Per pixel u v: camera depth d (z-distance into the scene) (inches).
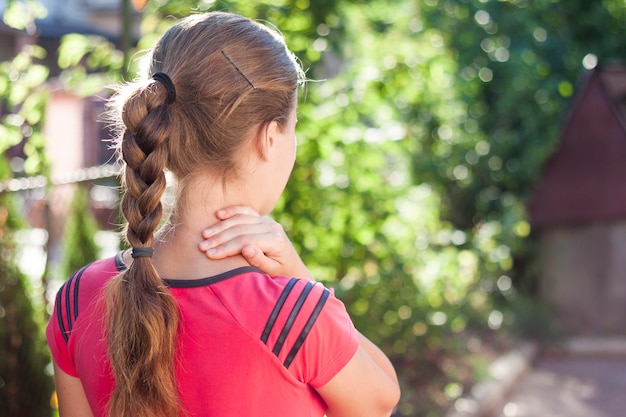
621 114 246.5
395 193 169.8
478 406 179.3
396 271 164.4
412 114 217.8
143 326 46.0
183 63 49.0
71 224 184.5
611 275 248.2
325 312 47.6
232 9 143.3
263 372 46.6
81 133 319.0
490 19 253.4
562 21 283.7
